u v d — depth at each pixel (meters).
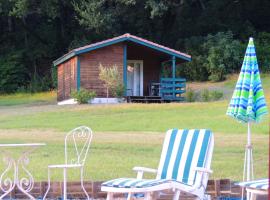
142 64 34.25
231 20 47.94
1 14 48.91
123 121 22.22
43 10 45.59
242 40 46.59
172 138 8.68
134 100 30.88
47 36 49.38
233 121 20.88
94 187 10.17
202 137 8.28
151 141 17.56
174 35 48.19
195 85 40.66
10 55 46.94
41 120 23.28
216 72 41.41
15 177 9.98
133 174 12.29
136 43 31.56
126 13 45.56
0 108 31.23
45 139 18.27
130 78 34.19
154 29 48.19
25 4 43.94
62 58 33.31
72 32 49.09
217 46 42.00
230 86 38.91
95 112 24.83
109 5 45.72
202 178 7.81
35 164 13.66
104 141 17.59
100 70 30.55
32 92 44.78
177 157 8.39
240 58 42.53
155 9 43.19
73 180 11.51
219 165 13.26
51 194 10.20
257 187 6.86
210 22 47.84
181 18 48.09
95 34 47.50
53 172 12.61
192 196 9.29
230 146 16.16
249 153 9.11
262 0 48.16
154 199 8.02
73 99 30.34
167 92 31.48
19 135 19.42
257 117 8.83
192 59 42.59
